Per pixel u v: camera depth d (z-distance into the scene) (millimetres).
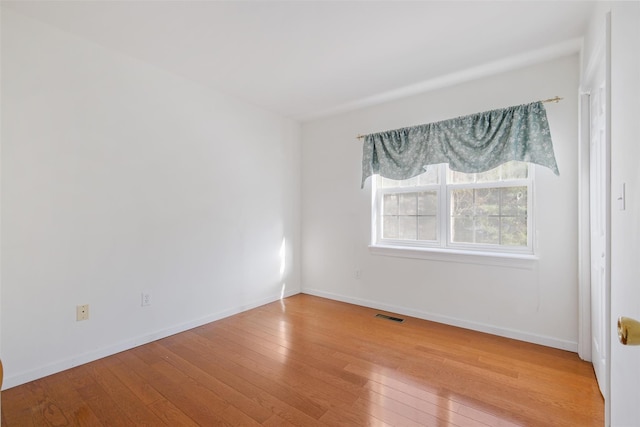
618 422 1029
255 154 3406
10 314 1872
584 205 2164
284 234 3770
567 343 2344
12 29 1861
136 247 2447
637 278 870
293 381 1952
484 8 1823
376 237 3441
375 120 3371
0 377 831
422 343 2486
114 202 2322
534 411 1653
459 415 1627
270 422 1588
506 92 2588
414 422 1579
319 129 3842
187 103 2779
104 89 2262
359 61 2449
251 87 2947
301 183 4012
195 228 2852
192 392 1840
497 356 2260
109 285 2295
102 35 2119
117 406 1711
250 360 2221
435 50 2285
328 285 3762
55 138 2035
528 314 2500
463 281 2803
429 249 3004
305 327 2832
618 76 1056
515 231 2633
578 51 2271
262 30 2057
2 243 1843
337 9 1841
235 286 3197
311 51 2312
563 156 2354
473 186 2826
